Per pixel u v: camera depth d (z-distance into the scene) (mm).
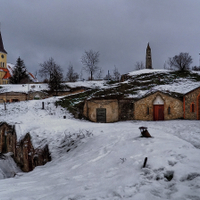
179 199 3570
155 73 46281
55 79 46375
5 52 73625
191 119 25812
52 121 22109
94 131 15562
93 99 27812
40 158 13586
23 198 4715
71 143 13484
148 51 61562
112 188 4652
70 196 4449
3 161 18719
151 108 26281
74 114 28438
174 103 26188
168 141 8609
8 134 22141
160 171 5121
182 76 41688
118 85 36969
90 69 68188
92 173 6520
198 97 26156
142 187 4406
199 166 4785
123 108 27234
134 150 7863
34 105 33344
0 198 4844
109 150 9133
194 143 13156
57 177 6875
